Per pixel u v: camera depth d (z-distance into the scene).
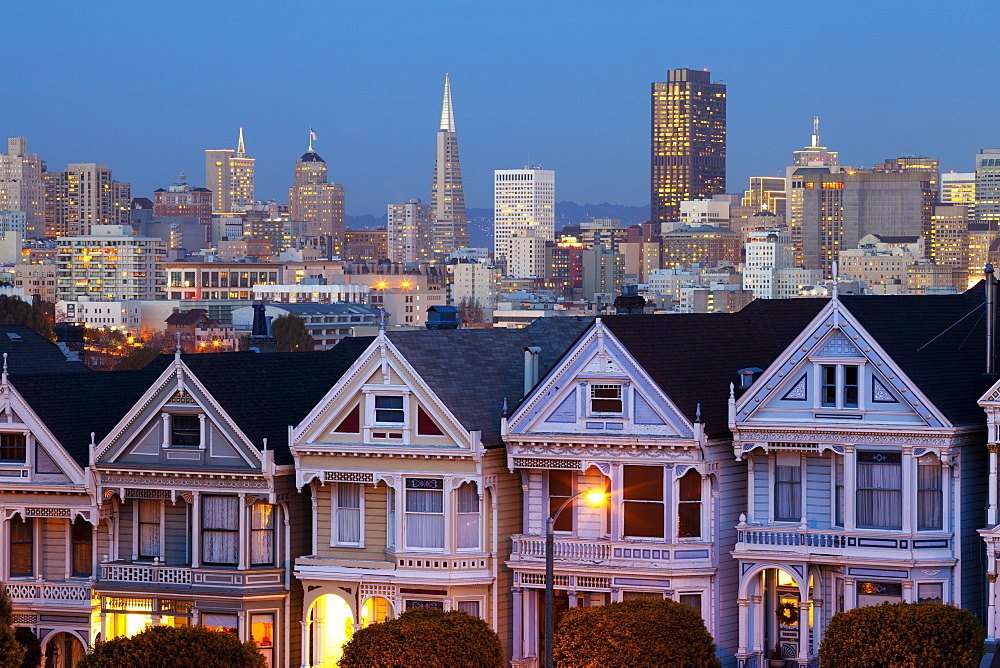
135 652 107.62
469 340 120.62
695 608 109.06
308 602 116.12
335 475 115.25
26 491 121.25
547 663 99.62
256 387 121.38
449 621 106.56
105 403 125.88
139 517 120.88
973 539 105.94
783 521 108.62
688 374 112.62
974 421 105.12
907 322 110.12
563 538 112.12
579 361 111.62
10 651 111.75
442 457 112.88
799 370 106.94
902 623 99.06
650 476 110.12
